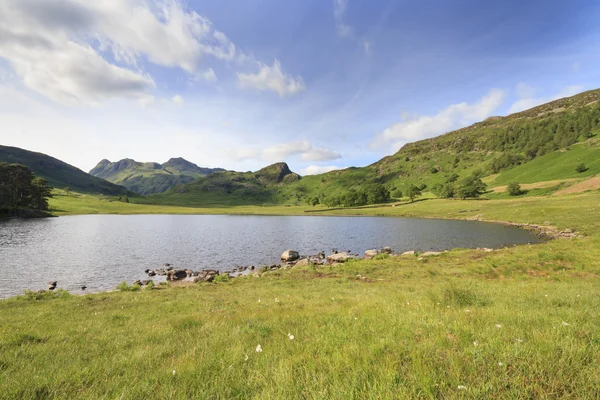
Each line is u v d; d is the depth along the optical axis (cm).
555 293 1282
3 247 5053
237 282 2688
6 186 12762
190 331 1022
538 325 715
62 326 1293
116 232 7812
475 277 2161
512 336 608
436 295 1228
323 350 631
